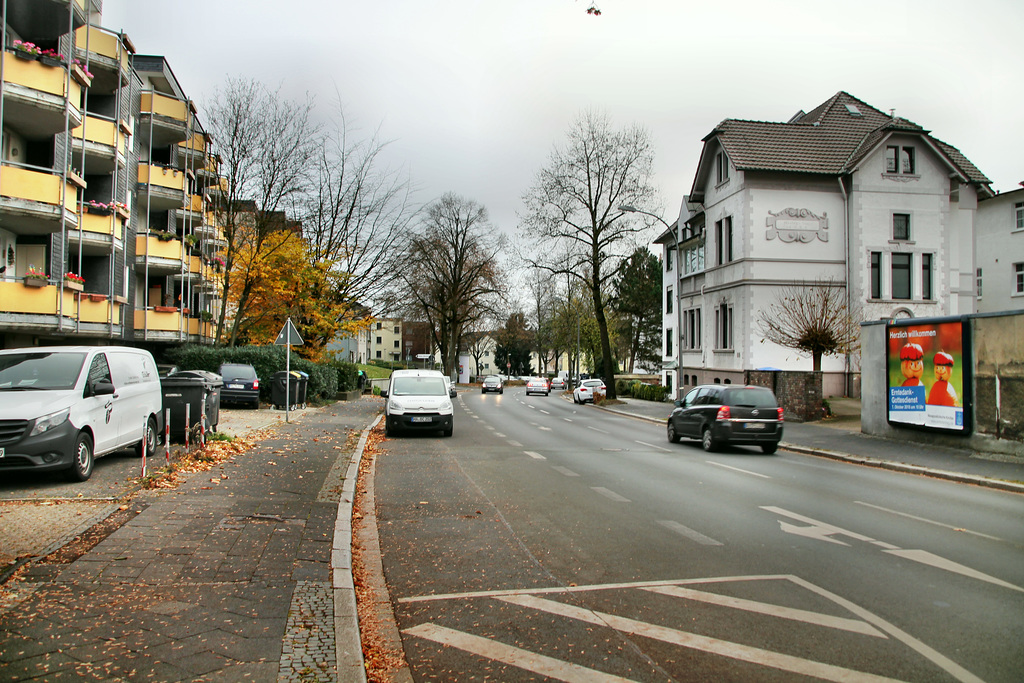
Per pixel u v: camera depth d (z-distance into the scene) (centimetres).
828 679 416
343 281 3353
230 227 2962
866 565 665
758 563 672
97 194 2675
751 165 3112
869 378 1897
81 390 1002
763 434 1698
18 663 411
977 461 1395
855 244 3153
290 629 479
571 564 670
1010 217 3719
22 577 566
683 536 784
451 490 1095
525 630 499
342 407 3033
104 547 652
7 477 1003
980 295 3875
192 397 1435
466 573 641
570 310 7231
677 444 1955
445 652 461
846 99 3656
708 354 3603
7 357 1038
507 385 9488
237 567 614
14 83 1936
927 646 464
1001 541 768
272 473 1126
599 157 3984
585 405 4494
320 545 702
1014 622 509
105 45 2602
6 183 1908
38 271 2014
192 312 3559
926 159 3222
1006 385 1435
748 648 463
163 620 486
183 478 1034
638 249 4056
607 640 479
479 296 6166
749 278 3134
